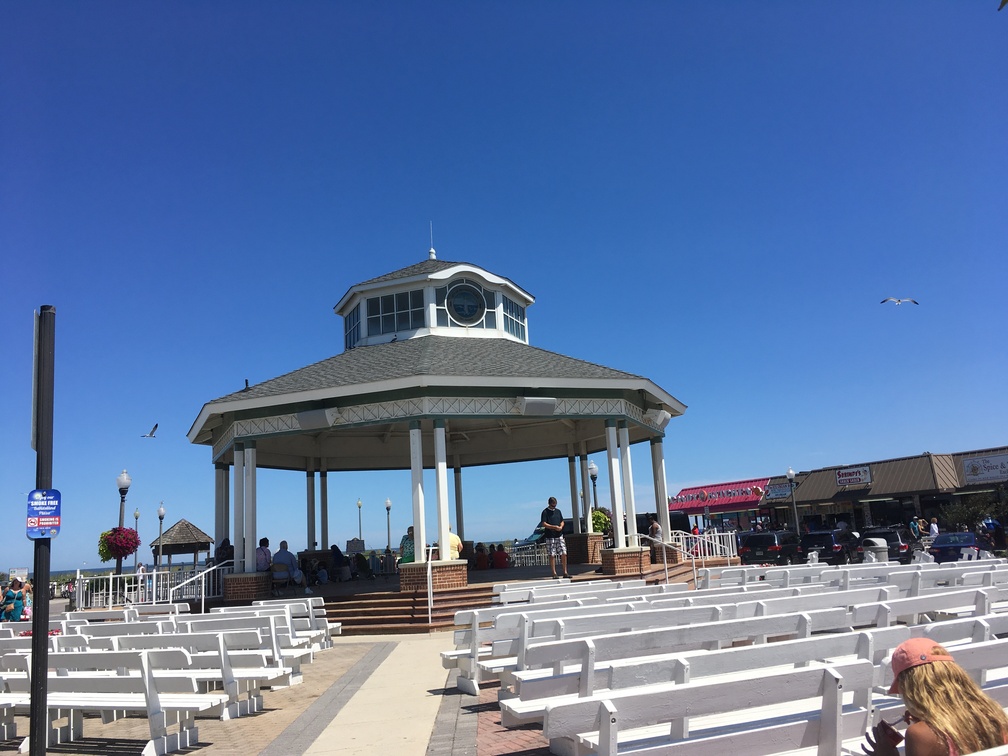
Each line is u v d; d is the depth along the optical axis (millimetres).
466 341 21766
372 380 17531
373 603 16266
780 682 4172
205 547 31125
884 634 5301
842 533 32812
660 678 4727
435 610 15492
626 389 19797
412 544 18984
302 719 7723
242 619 9672
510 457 27797
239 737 7137
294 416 18578
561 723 3875
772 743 4137
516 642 6816
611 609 8055
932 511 42375
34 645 5477
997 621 5859
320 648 12469
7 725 7816
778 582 11648
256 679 8203
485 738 6559
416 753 6234
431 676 9875
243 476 19172
